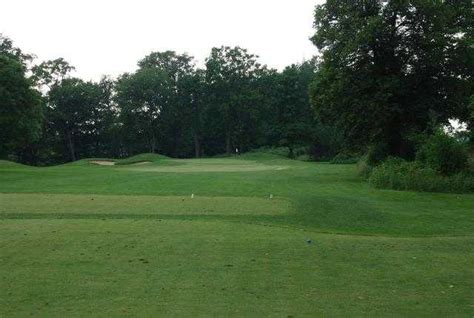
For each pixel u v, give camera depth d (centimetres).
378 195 2284
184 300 718
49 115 9050
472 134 3450
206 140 9962
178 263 930
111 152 10069
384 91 3114
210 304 702
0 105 3994
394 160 3017
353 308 693
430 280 841
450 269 916
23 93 4169
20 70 4169
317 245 1121
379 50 3328
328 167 4678
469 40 3169
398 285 809
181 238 1160
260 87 9281
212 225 1360
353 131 3478
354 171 3872
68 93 9200
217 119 9062
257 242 1137
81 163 6184
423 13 3133
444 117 3362
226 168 4475
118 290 761
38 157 9331
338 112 3428
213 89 9075
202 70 9350
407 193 2359
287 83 8456
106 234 1191
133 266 902
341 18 3369
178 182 2722
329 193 2330
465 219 1661
